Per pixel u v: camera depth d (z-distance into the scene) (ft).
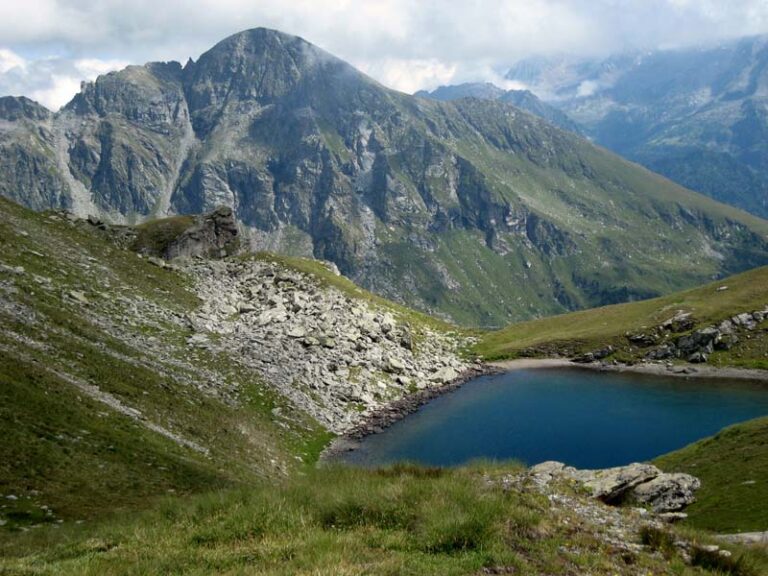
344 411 339.36
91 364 189.67
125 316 285.02
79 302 264.93
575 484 102.73
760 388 458.09
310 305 468.75
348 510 73.36
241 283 501.15
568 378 506.89
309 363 362.33
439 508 70.79
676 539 77.15
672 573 65.62
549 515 77.97
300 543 63.10
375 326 493.36
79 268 316.19
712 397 434.30
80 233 389.39
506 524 70.44
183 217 618.44
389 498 75.10
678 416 383.45
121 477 124.16
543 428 352.08
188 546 66.44
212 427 205.26
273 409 284.20
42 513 96.17
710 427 357.61
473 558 59.93
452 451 303.27
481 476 102.73
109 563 59.41
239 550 62.75
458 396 430.20
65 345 193.26
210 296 410.11
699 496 162.71
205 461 165.58
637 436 339.16
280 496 81.00
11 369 146.20
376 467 109.50
